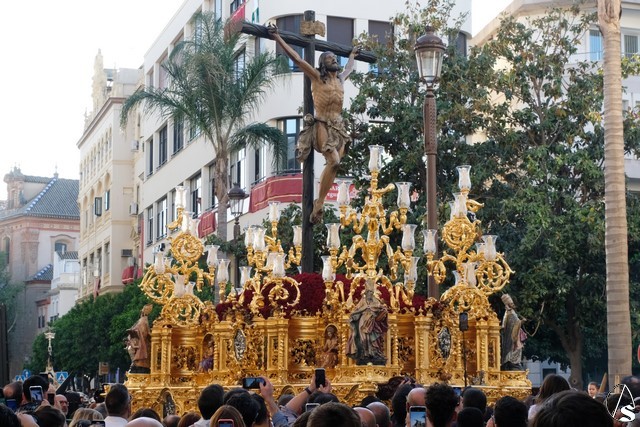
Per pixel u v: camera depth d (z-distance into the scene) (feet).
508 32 104.78
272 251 60.44
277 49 141.49
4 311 52.47
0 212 391.65
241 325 57.47
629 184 134.92
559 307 97.60
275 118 142.10
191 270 60.03
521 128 112.37
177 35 190.60
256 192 143.95
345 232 100.22
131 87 241.55
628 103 140.97
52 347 214.90
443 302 57.57
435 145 64.28
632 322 96.73
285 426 30.71
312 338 56.80
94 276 256.52
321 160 138.72
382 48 106.73
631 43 151.94
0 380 52.03
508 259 96.43
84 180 278.26
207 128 114.01
